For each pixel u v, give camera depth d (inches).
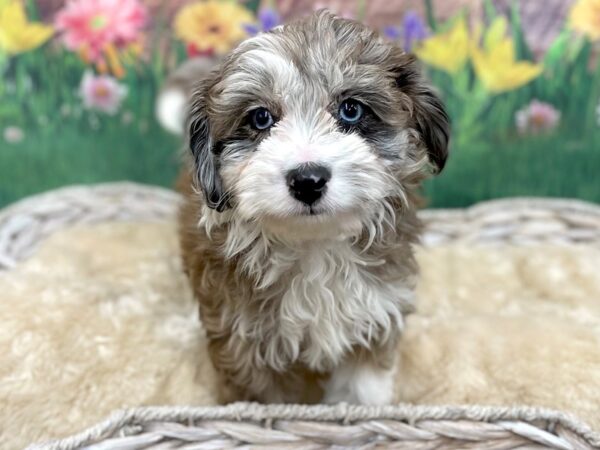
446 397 11.3
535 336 12.3
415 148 9.9
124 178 19.1
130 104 18.4
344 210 8.4
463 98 18.2
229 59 9.6
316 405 10.5
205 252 10.1
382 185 8.8
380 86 9.0
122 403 10.9
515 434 9.6
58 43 17.8
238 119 9.2
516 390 11.2
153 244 16.3
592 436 9.4
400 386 11.6
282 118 8.9
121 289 14.0
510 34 17.7
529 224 17.5
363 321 10.3
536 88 18.1
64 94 18.2
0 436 10.2
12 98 18.1
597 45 17.7
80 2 17.5
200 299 10.5
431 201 19.0
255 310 10.0
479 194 19.0
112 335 12.2
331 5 17.7
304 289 9.9
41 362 11.3
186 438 9.7
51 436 10.2
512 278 15.5
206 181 9.6
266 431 9.7
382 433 9.7
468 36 17.8
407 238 10.4
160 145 18.8
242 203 8.5
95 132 18.6
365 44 9.3
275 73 8.8
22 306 12.4
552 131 18.4
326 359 10.7
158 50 18.1
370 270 10.1
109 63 18.1
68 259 15.2
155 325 12.8
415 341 12.6
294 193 8.1
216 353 10.6
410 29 17.8
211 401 11.3
